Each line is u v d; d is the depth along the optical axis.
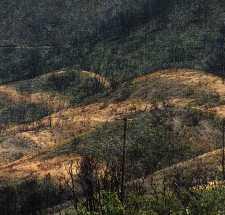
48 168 197.00
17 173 197.75
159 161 189.50
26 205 160.38
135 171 179.62
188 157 192.62
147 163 186.50
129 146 198.50
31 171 197.75
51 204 157.88
